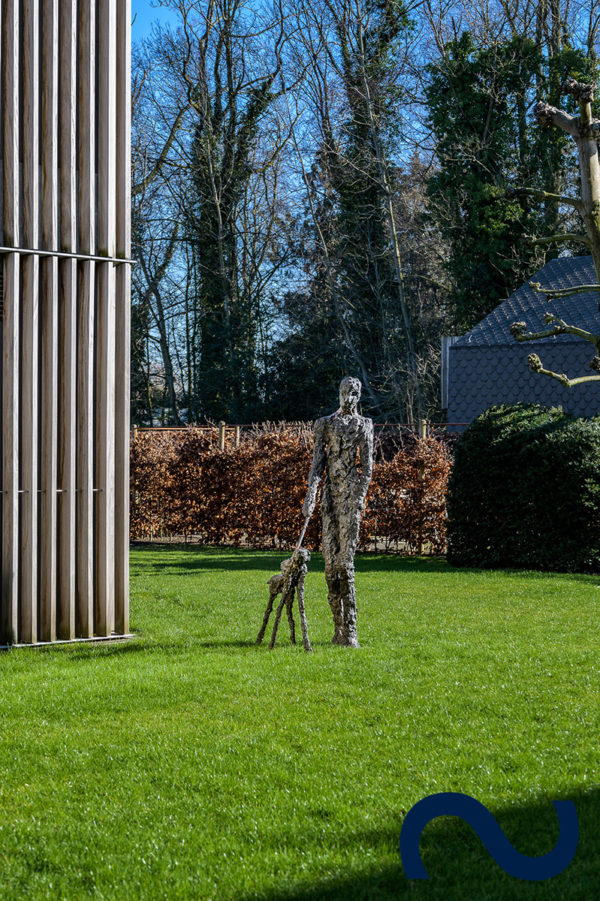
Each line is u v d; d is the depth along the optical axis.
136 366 43.50
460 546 16.14
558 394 24.02
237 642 9.12
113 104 9.61
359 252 39.28
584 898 3.84
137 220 42.22
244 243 42.25
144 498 21.81
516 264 33.31
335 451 8.80
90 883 4.02
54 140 9.23
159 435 22.19
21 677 7.54
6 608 9.17
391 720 6.24
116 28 9.70
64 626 9.38
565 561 15.27
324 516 8.96
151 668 7.81
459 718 6.29
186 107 41.69
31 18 9.09
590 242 14.68
